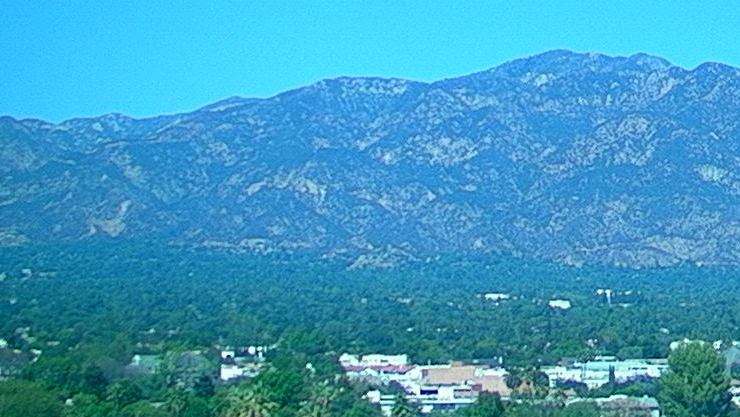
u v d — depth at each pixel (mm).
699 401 172000
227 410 172000
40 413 159750
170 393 187250
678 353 176000
